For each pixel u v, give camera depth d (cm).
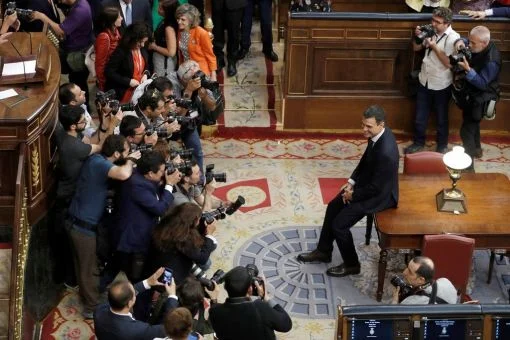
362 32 1015
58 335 762
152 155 727
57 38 971
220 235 885
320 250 845
